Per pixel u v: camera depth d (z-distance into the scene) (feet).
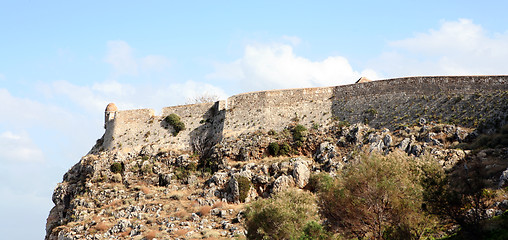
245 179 248.32
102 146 324.80
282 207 179.52
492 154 200.64
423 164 151.12
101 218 255.70
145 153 299.17
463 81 248.52
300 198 189.16
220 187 256.52
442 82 253.85
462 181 146.00
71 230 248.93
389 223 146.00
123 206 262.26
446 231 149.79
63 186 300.40
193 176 272.31
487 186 173.68
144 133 313.32
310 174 241.55
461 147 215.51
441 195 141.18
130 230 238.89
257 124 286.25
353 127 259.60
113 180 287.28
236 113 296.92
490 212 151.23
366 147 240.73
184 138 304.91
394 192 144.15
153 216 246.88
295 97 290.15
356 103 272.51
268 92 296.51
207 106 315.78
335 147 252.83
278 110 288.30
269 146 268.21
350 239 151.53
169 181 274.36
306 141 265.54
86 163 308.19
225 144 280.92
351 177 152.46
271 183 244.01
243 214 226.79
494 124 221.25
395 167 148.66
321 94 286.66
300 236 159.22
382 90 269.44
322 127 269.85
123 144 311.88
